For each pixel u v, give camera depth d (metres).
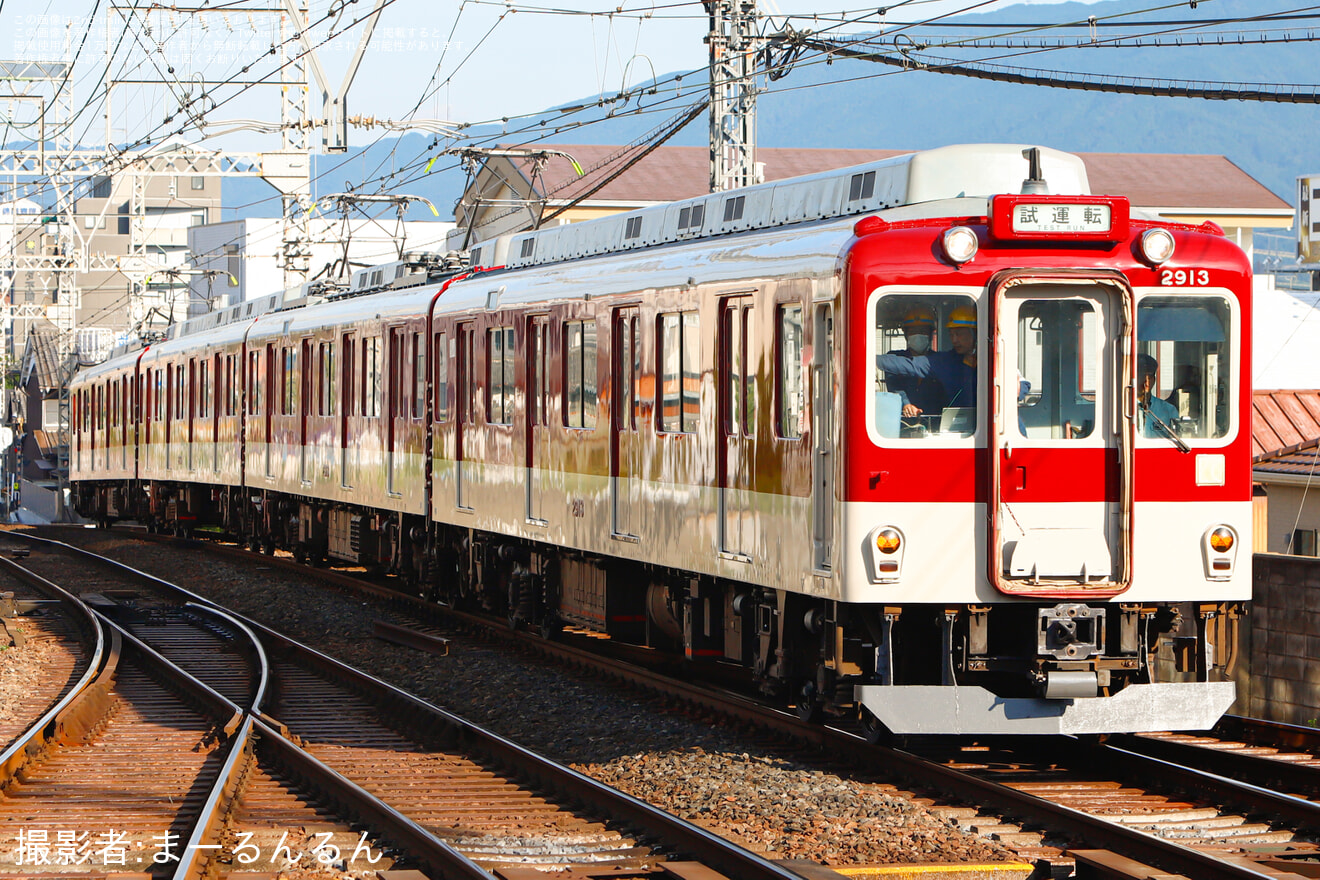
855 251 18.73
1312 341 66.75
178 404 62.47
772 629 21.58
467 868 14.56
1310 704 23.17
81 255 97.19
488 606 34.81
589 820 17.55
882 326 18.69
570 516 28.41
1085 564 19.00
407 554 39.28
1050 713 18.78
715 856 15.09
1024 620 19.27
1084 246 19.05
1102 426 19.03
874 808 17.38
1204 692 19.19
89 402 83.44
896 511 18.67
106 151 85.88
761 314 21.28
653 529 25.02
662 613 27.03
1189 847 15.63
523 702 26.16
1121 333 18.91
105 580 49.19
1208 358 19.47
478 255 36.84
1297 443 42.06
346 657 32.28
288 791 19.44
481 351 32.72
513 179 94.12
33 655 32.59
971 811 17.27
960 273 18.73
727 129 38.38
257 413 51.12
